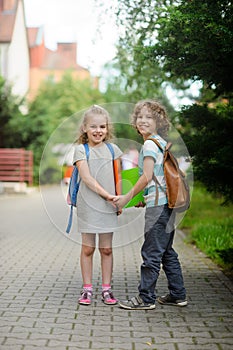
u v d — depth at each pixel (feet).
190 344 14.14
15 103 96.32
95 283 21.22
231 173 20.97
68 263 25.64
